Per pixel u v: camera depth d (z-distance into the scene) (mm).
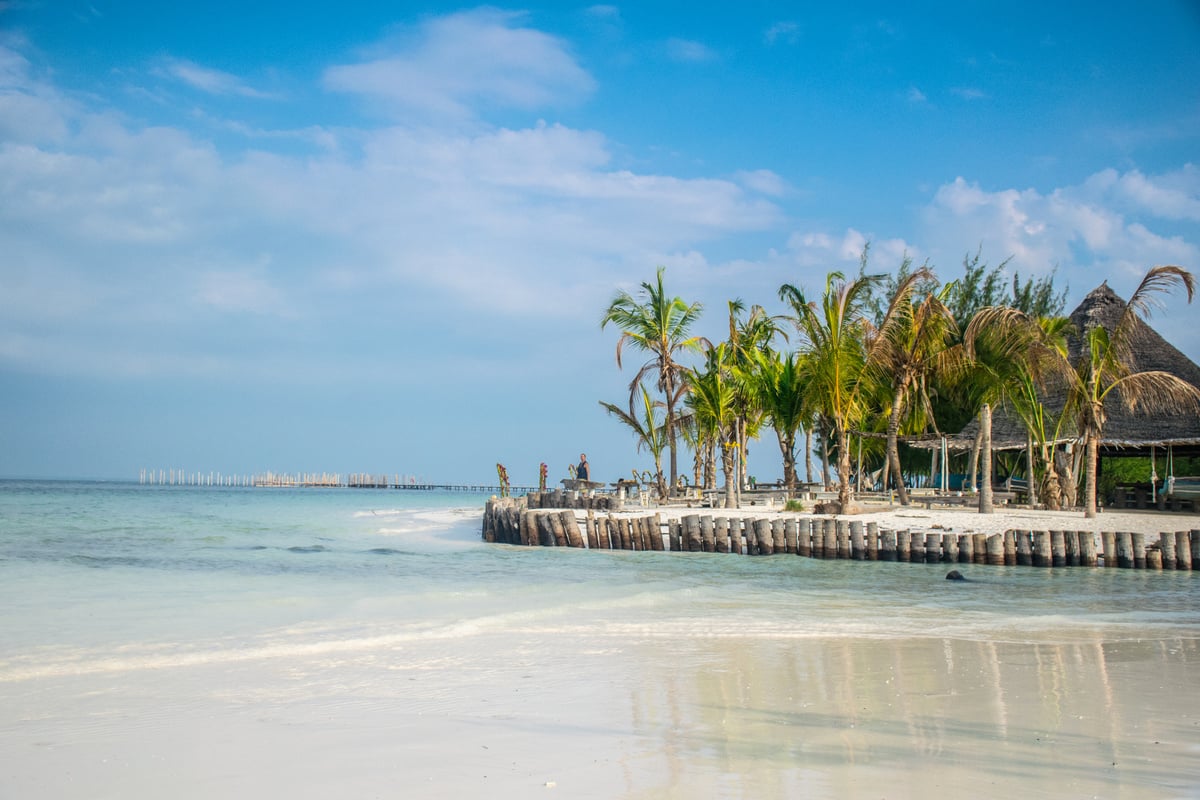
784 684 8062
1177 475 38844
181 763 5840
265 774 5602
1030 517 24219
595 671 8711
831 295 24297
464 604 13625
